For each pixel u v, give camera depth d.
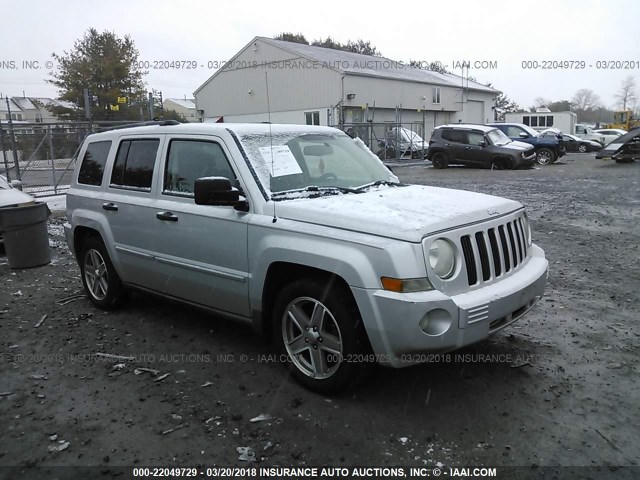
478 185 16.50
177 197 4.56
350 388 3.68
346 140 5.29
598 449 3.14
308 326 3.78
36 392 3.87
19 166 16.22
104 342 4.77
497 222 3.78
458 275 3.38
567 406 3.60
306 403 3.67
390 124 28.48
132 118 37.62
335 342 3.63
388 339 3.29
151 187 4.82
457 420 3.44
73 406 3.67
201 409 3.61
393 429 3.35
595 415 3.49
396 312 3.21
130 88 39.59
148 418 3.51
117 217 5.13
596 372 4.08
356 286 3.35
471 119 46.78
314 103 32.66
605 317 5.23
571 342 4.64
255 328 4.12
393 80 35.88
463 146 23.28
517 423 3.40
